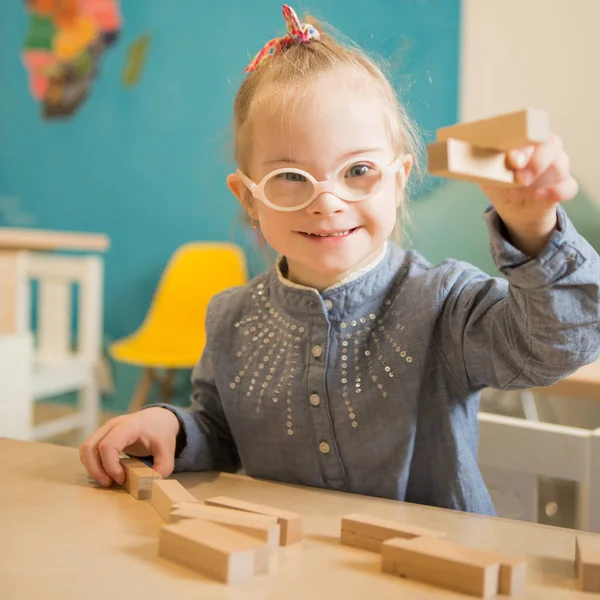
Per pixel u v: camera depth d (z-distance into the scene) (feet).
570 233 1.83
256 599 1.39
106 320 10.14
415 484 2.61
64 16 10.15
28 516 1.88
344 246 2.38
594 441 2.71
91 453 2.23
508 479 2.90
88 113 10.13
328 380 2.60
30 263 7.92
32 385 6.85
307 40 2.73
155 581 1.46
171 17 9.45
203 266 8.90
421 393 2.57
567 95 7.27
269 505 2.08
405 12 7.87
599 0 7.07
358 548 1.68
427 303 2.54
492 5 7.49
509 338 2.17
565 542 1.78
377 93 2.52
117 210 10.03
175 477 2.41
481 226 6.15
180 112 9.50
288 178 2.39
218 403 2.92
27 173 10.64
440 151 1.46
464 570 1.43
